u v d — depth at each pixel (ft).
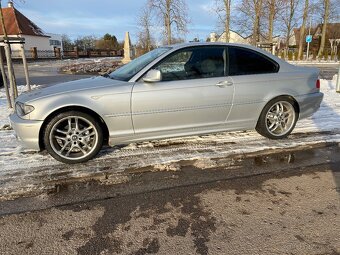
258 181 10.82
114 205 9.32
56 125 11.73
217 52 13.53
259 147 14.10
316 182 10.70
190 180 10.96
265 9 76.79
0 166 12.09
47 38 150.92
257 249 7.27
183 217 8.64
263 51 14.60
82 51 153.28
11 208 9.20
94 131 12.18
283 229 8.02
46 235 7.88
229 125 14.08
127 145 14.39
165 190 10.25
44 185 10.57
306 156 13.14
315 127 17.38
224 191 10.12
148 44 93.15
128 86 12.10
